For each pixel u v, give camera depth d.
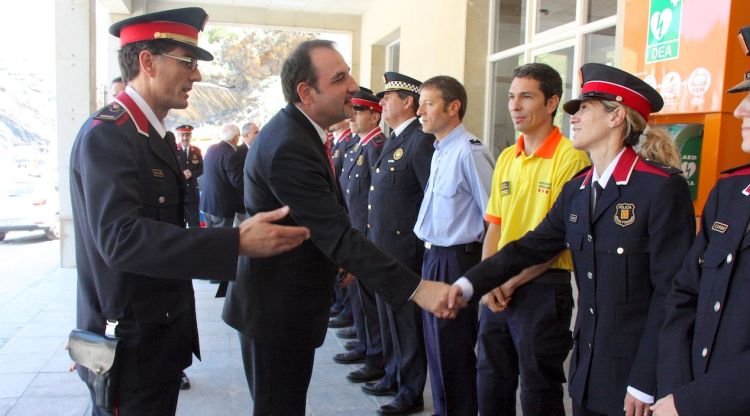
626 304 1.54
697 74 2.08
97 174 1.36
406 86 2.92
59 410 2.81
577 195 1.72
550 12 4.16
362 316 3.50
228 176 5.31
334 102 1.72
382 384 3.05
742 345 1.18
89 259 1.49
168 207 1.56
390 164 2.87
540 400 2.00
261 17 9.35
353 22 9.63
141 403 1.51
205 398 2.98
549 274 1.98
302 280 1.73
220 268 1.30
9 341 3.80
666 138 1.63
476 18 4.94
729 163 2.04
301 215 1.63
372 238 2.93
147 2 8.82
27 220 7.98
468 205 2.39
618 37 2.63
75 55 6.05
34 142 18.31
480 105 5.02
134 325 1.49
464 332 2.39
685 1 2.12
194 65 1.62
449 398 2.42
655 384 1.42
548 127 2.05
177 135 6.62
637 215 1.52
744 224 1.23
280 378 1.76
